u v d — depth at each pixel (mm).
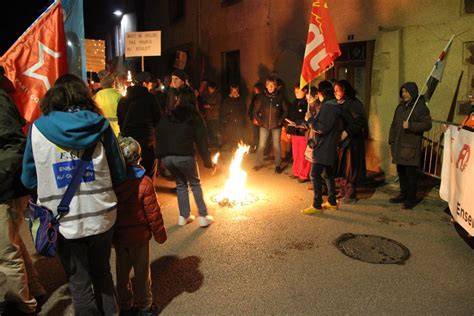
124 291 3381
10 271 3273
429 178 7070
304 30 9328
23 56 3676
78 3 3996
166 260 4484
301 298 3717
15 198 3215
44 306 3699
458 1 6523
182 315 3494
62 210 2654
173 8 15789
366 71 8016
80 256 2781
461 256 4465
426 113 5637
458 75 6586
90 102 2818
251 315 3482
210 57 13352
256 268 4273
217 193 6918
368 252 4598
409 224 5391
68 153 2652
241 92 11773
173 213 5965
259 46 10844
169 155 5082
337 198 6488
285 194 6801
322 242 4879
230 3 11922
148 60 18781
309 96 6477
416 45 7117
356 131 5965
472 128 4598
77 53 4047
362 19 8016
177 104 5066
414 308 3541
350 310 3527
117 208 3158
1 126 3012
